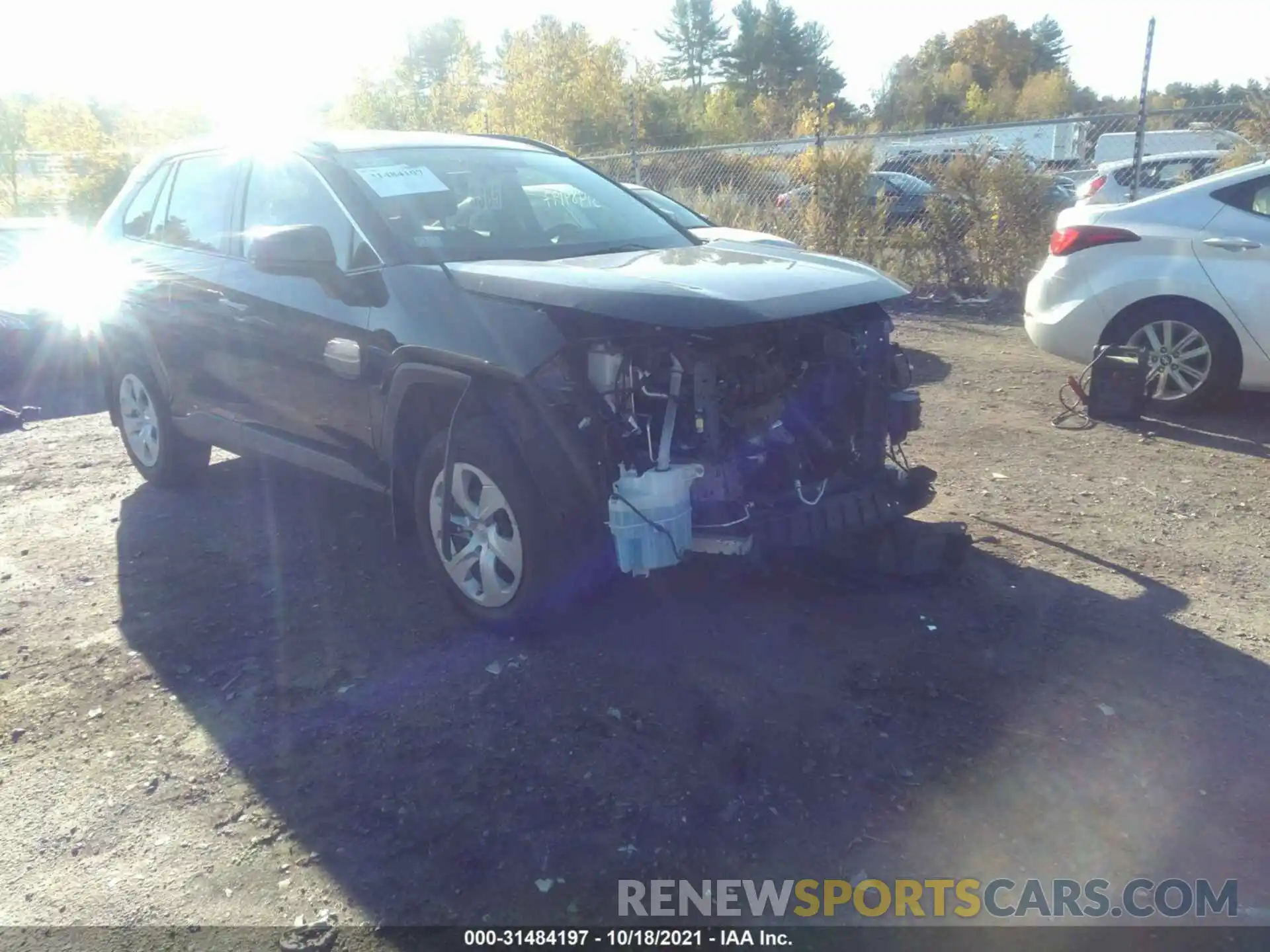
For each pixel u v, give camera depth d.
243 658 4.06
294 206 4.73
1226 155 11.37
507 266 4.00
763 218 13.62
